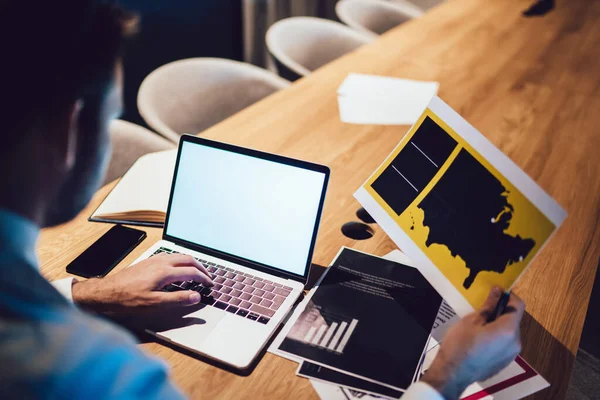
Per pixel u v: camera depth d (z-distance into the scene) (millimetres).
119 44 545
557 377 846
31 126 489
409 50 2125
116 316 896
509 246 811
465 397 805
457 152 913
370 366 835
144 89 1802
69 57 498
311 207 976
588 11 2533
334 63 1990
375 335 887
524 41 2230
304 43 2533
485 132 1583
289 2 3971
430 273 881
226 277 982
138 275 906
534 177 1396
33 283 455
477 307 818
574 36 2275
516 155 1481
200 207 1052
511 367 857
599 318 2006
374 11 3100
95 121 571
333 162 1390
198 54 3662
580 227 1213
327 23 2578
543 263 1091
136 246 1089
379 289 980
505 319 756
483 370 750
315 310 930
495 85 1862
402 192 969
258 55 3918
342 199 1251
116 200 1186
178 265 949
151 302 873
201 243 1047
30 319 422
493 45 2186
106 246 1077
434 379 731
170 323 888
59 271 1019
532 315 962
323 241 1115
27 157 495
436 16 2498
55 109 503
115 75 565
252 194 1018
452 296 846
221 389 809
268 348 867
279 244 994
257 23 3762
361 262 1047
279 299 938
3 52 465
